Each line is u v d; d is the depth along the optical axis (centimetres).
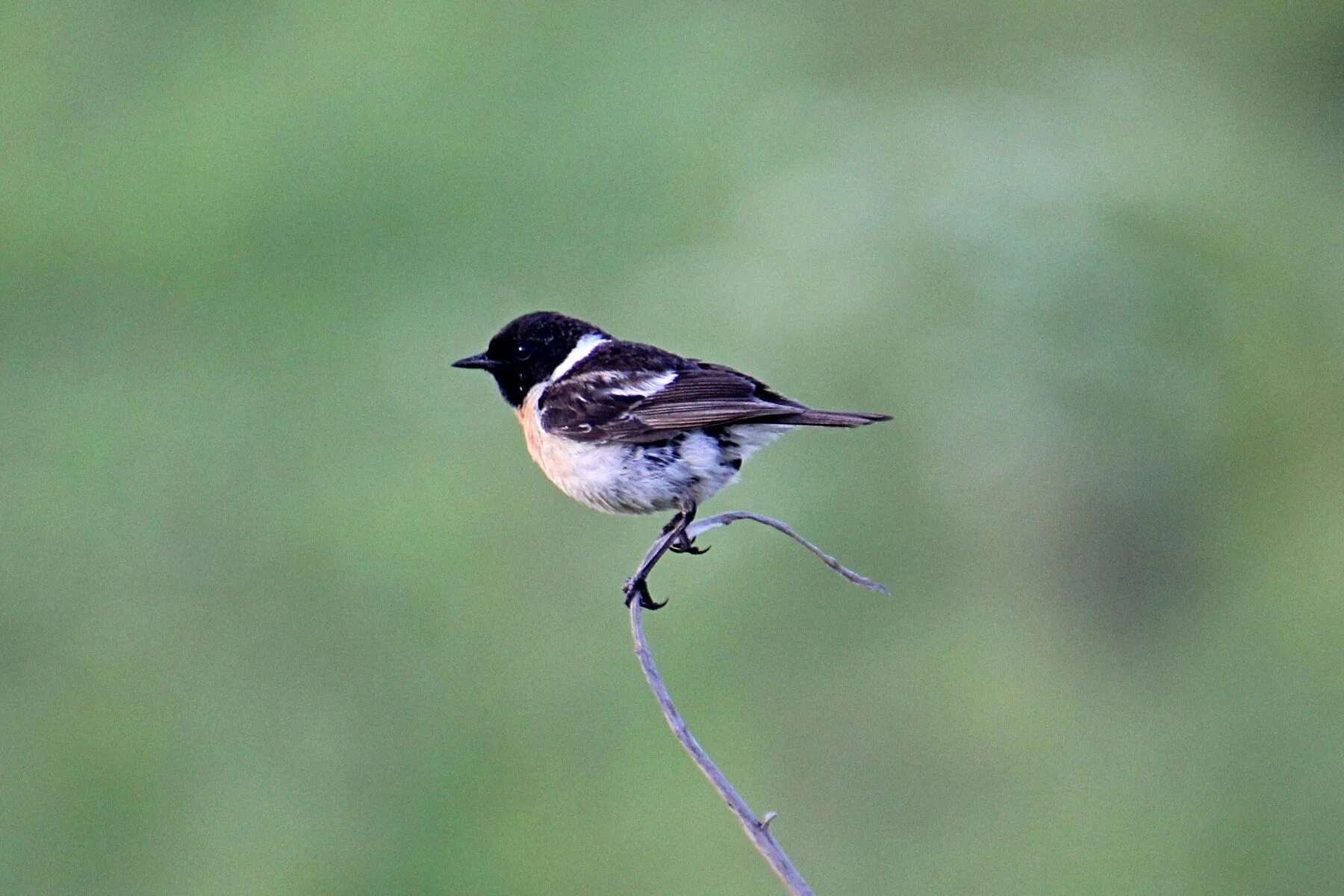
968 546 1365
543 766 1246
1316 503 1467
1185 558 1406
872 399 1357
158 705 1310
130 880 1244
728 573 1304
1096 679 1373
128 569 1373
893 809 1274
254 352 1474
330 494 1383
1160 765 1318
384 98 1545
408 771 1259
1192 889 1246
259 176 1519
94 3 1588
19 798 1271
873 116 1529
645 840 1219
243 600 1345
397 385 1431
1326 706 1324
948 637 1332
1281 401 1510
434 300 1480
